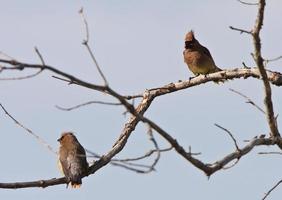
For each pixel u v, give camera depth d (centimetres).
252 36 984
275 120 1040
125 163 756
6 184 1161
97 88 766
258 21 973
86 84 763
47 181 1231
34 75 735
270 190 1027
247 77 1433
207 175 892
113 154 1351
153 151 773
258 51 1000
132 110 789
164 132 820
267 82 1027
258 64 1010
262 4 959
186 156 850
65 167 1488
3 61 714
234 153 938
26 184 1198
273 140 1030
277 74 1362
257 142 991
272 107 1037
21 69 720
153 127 812
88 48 757
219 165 902
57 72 746
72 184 1462
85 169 1476
